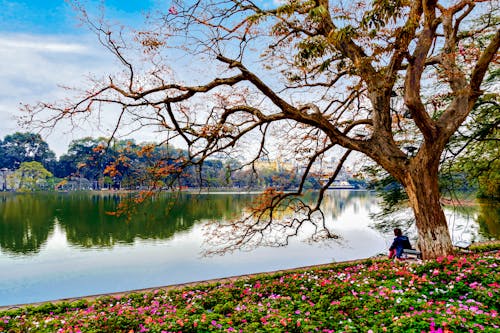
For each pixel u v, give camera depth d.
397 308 5.12
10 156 93.12
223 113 8.57
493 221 23.17
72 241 21.42
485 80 12.80
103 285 13.02
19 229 25.91
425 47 7.96
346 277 7.57
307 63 8.96
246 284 8.09
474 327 4.14
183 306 6.50
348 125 10.15
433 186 8.03
